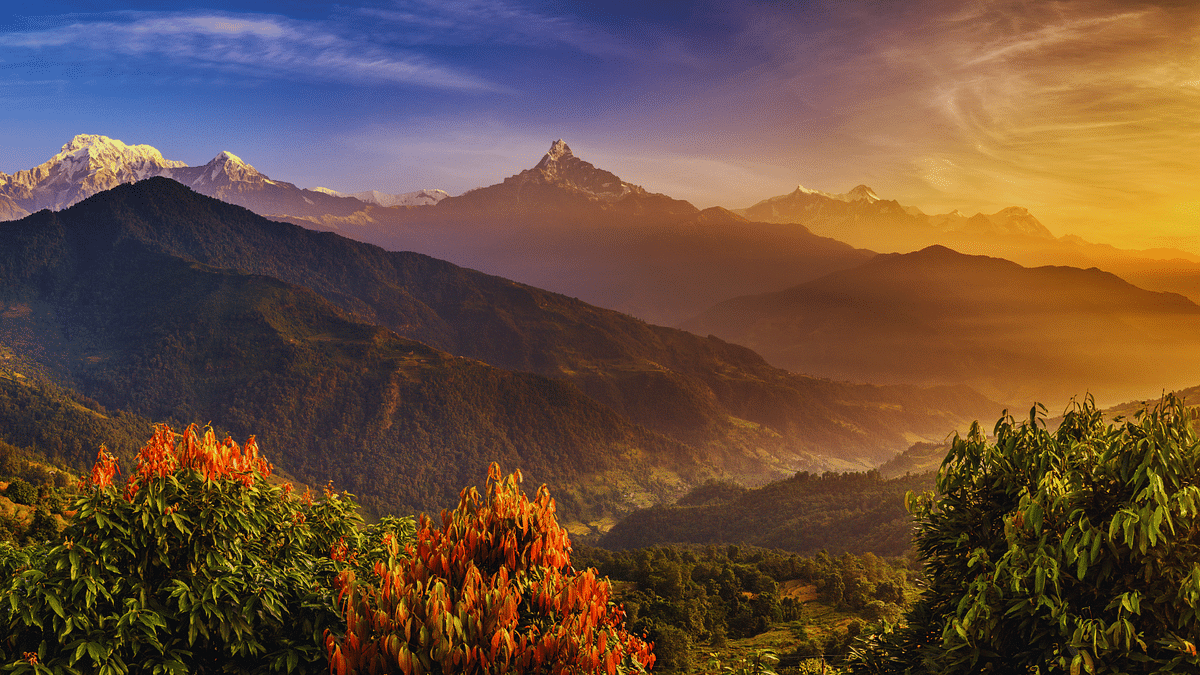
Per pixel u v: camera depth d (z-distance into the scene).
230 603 6.88
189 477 7.20
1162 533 6.74
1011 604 7.26
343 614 6.88
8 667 5.85
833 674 15.12
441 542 6.89
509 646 5.73
